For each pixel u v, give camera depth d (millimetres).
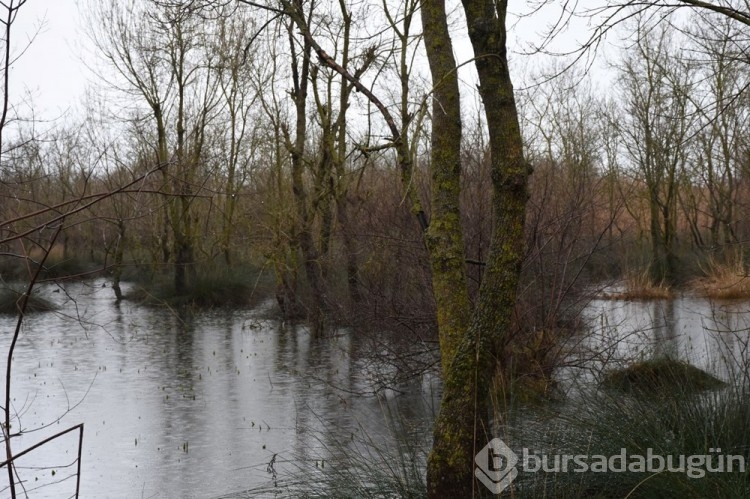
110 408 11852
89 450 9516
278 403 11852
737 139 23828
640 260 28391
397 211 12094
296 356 16562
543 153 16656
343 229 14883
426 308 11227
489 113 4801
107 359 16797
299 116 20328
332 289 16625
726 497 4883
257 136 28641
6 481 8375
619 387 7309
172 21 6375
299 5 6457
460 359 4730
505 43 4727
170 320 24281
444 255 5070
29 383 13992
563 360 9898
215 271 27812
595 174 18906
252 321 23344
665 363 8312
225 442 9664
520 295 10438
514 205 4758
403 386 11766
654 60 27250
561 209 11562
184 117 27938
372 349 11602
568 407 6836
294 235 19547
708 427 5715
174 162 4781
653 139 30047
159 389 13328
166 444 9688
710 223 38094
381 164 17797
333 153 18562
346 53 17844
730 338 9711
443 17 5191
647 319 18312
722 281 24641
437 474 4680
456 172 5129
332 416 10508
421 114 4488
